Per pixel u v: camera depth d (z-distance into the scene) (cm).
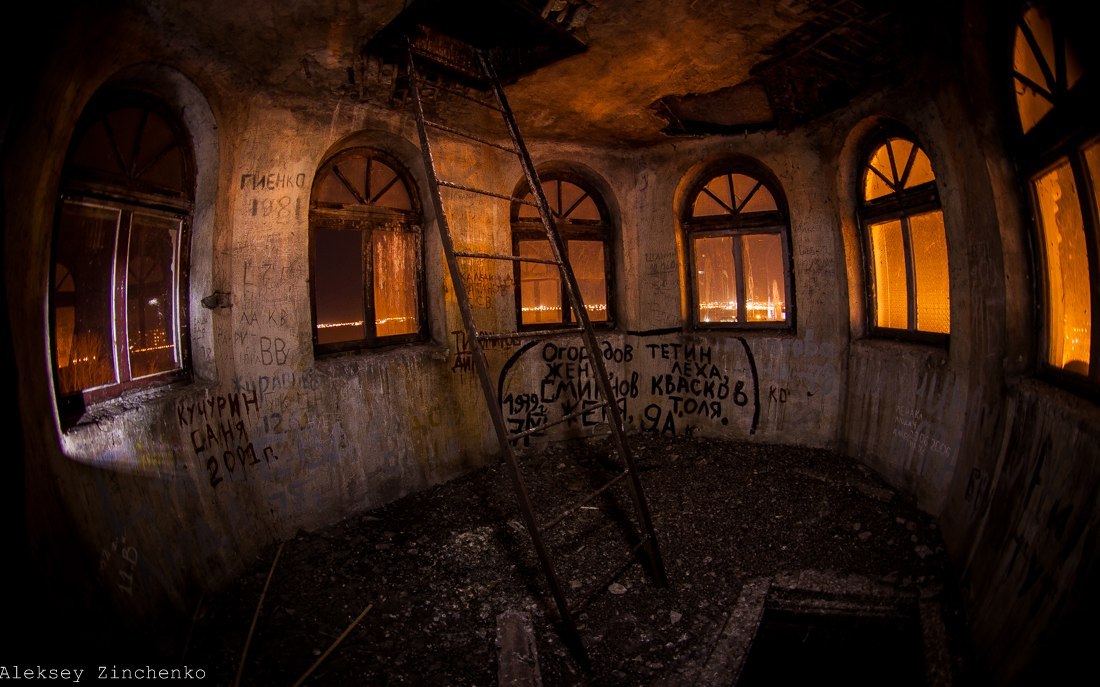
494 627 309
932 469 381
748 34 366
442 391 494
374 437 443
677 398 596
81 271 278
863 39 355
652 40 374
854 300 497
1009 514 273
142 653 242
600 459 546
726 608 326
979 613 269
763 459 514
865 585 328
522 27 344
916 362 414
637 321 609
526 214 595
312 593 326
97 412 274
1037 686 190
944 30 298
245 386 368
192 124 334
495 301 535
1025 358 298
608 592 342
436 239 493
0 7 184
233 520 343
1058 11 221
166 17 273
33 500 209
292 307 397
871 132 446
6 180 204
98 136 280
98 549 242
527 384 561
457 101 445
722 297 669
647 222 598
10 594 187
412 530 410
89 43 236
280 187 386
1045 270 283
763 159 529
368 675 267
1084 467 216
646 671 279
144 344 319
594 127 524
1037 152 264
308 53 342
